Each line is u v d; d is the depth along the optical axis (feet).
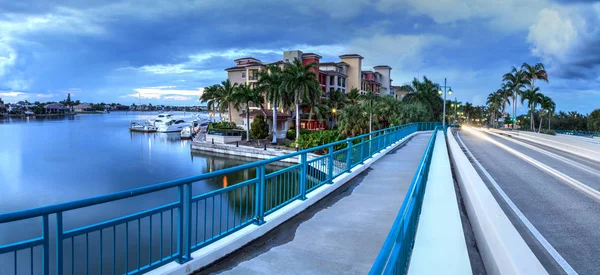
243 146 187.11
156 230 66.85
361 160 39.09
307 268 15.29
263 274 14.71
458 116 406.21
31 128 443.32
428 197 20.58
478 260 15.14
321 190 26.66
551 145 84.43
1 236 72.90
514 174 43.50
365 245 17.80
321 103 218.38
